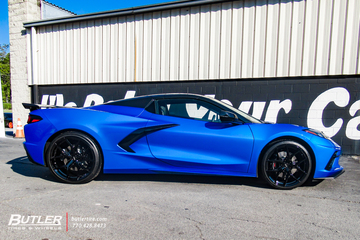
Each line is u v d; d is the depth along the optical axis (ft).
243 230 6.37
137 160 10.16
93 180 10.86
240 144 9.75
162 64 22.90
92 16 24.81
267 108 20.07
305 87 19.12
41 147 10.28
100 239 5.79
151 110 10.67
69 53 26.63
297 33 19.08
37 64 28.14
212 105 10.52
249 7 20.12
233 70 20.77
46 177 11.10
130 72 24.09
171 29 22.44
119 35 24.35
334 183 10.87
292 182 9.76
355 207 8.13
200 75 21.72
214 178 11.40
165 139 10.11
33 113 10.74
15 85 29.01
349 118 18.29
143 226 6.47
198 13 21.53
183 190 9.56
